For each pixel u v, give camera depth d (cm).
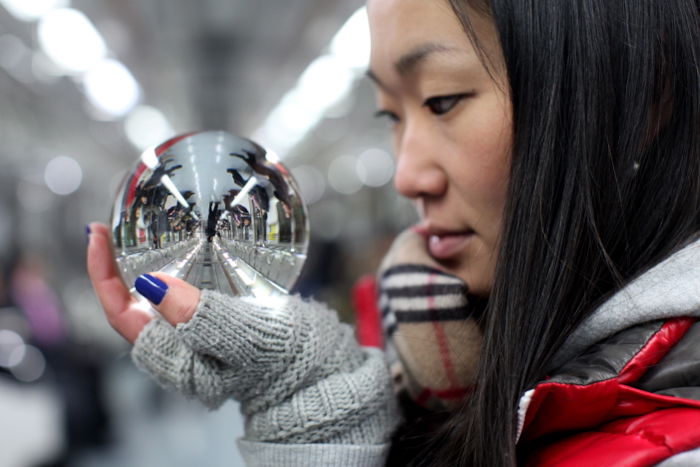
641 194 59
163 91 844
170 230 55
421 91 64
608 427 52
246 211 56
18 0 398
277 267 59
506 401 55
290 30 618
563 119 56
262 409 62
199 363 60
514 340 56
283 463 61
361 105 725
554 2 56
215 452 363
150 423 434
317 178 1425
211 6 589
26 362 254
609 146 56
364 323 121
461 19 58
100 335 468
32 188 650
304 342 61
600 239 56
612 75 56
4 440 222
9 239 502
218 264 56
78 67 583
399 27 62
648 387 52
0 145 568
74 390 349
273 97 905
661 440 46
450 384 71
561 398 50
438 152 65
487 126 61
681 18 57
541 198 56
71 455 347
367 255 478
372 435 64
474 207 65
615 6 56
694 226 58
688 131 58
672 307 52
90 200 1051
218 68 778
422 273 74
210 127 1203
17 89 580
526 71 56
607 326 54
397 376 87
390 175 795
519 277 57
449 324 70
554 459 51
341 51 543
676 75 57
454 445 60
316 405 61
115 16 493
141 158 59
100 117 845
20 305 337
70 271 711
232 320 56
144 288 56
